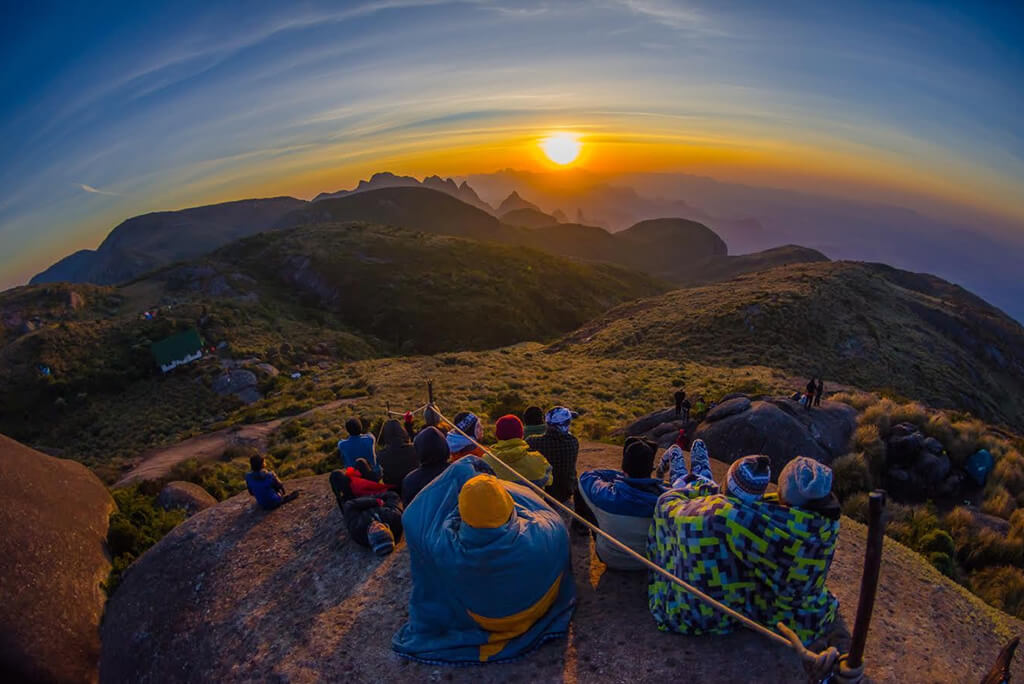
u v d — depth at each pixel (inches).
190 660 217.2
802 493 143.6
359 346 3496.6
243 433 1322.6
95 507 371.2
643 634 183.3
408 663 183.3
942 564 352.2
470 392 1212.5
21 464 349.7
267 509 313.3
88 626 273.3
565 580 199.6
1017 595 326.3
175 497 464.8
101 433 2263.8
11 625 248.4
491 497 165.0
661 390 1080.8
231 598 244.1
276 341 3230.8
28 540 293.3
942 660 181.3
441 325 4045.3
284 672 191.3
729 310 2181.3
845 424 560.7
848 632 181.8
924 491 493.4
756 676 161.9
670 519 175.0
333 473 271.1
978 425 658.2
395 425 283.6
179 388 2568.9
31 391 2551.7
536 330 4318.4
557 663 175.2
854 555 245.1
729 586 161.9
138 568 297.0
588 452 401.7
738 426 531.5
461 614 177.6
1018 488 488.7
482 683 170.7
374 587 230.7
